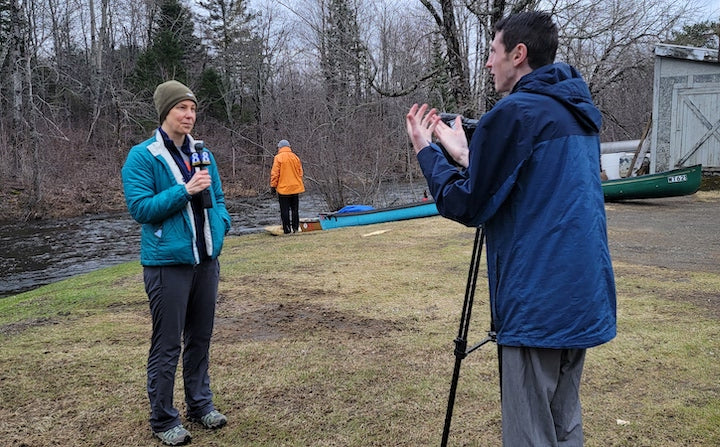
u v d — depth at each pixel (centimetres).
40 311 550
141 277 713
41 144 2202
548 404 190
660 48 1363
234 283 642
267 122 2283
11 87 2398
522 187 185
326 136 1558
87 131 2936
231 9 3597
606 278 189
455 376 232
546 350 188
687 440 286
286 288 610
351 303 542
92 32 2844
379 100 1360
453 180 197
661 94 1396
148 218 271
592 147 189
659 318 467
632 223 967
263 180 2500
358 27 1233
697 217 1012
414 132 213
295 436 298
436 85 1117
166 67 3081
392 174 1639
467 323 231
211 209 297
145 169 280
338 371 380
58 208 1969
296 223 1108
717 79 1328
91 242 1400
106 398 345
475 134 186
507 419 193
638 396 335
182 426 297
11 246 1345
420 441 292
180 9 3681
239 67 3200
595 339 184
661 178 1187
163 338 285
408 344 427
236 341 443
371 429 304
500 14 1013
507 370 193
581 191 182
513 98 184
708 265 653
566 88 186
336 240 938
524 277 185
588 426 302
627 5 1073
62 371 386
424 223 1080
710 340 414
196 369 309
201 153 285
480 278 625
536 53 194
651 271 630
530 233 184
